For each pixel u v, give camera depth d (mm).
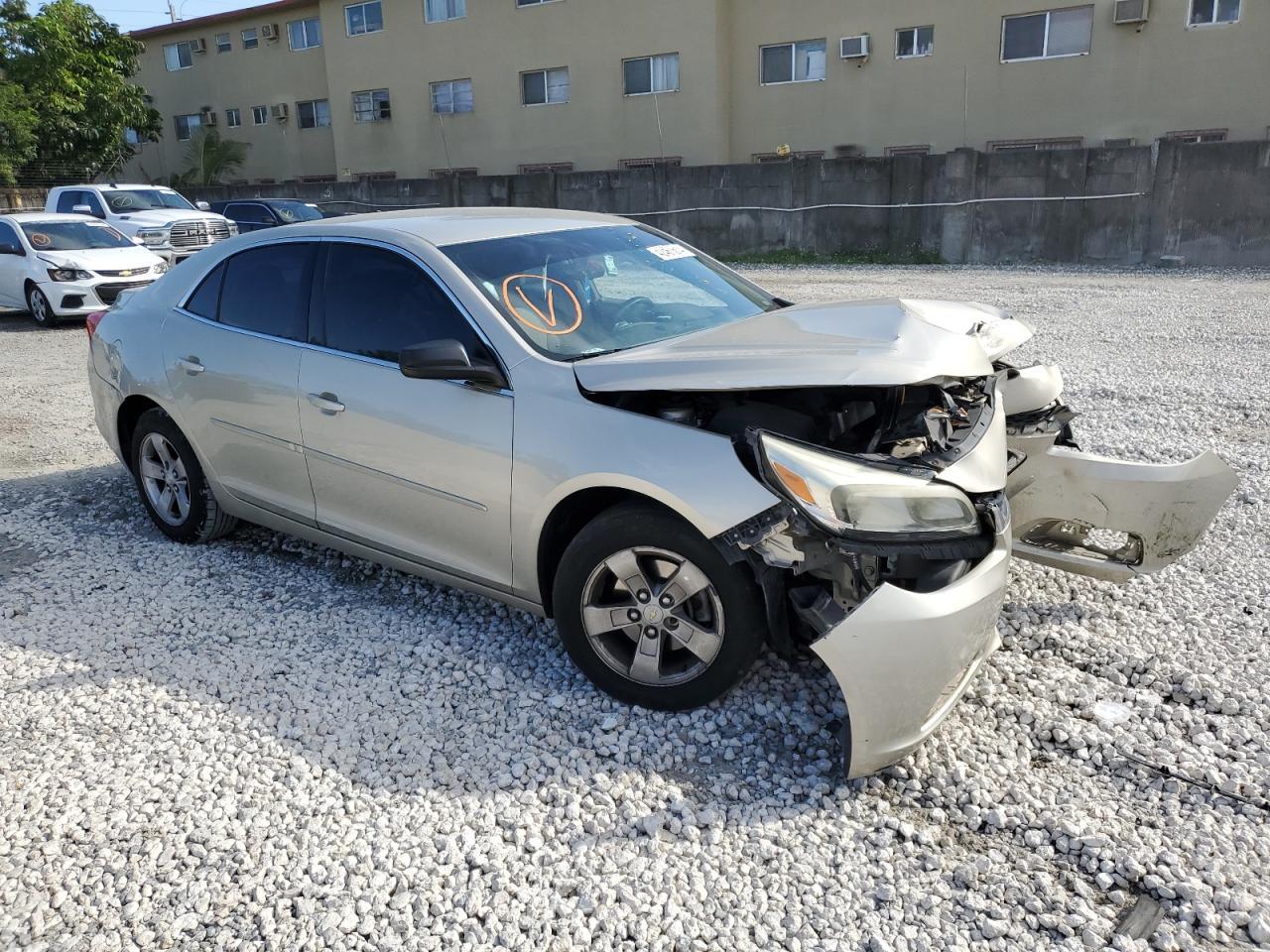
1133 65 22203
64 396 9023
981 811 2908
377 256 4055
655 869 2721
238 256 4641
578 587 3400
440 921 2551
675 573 3236
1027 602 4215
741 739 3291
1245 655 3707
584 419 3338
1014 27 23203
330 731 3391
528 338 3617
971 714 3408
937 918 2521
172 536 5160
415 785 3092
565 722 3410
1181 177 17625
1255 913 2482
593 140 28422
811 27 25328
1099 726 3316
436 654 3889
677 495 3096
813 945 2451
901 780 3072
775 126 26484
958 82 24047
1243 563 4504
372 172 32406
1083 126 23016
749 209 21391
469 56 29625
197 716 3482
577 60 27969
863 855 2760
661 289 4223
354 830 2889
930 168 19516
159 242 17938
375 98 31750
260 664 3838
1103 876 2633
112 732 3406
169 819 2951
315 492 4270
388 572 4688
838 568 3170
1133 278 16094
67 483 6273
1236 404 7355
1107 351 9695
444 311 3779
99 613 4316
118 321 5156
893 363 2965
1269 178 17047
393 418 3826
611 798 3010
